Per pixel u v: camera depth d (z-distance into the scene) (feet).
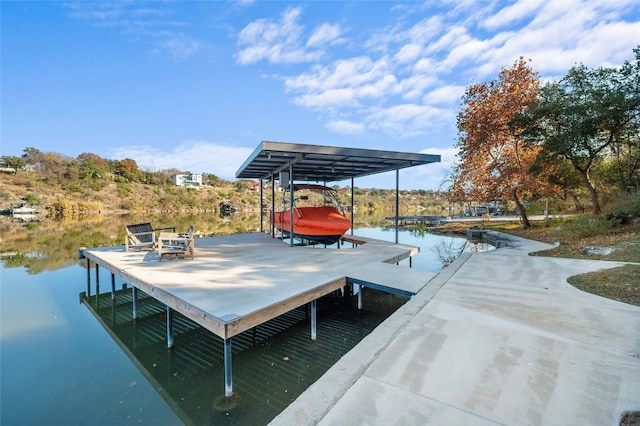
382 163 30.96
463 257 23.09
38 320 18.29
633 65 32.96
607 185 43.98
